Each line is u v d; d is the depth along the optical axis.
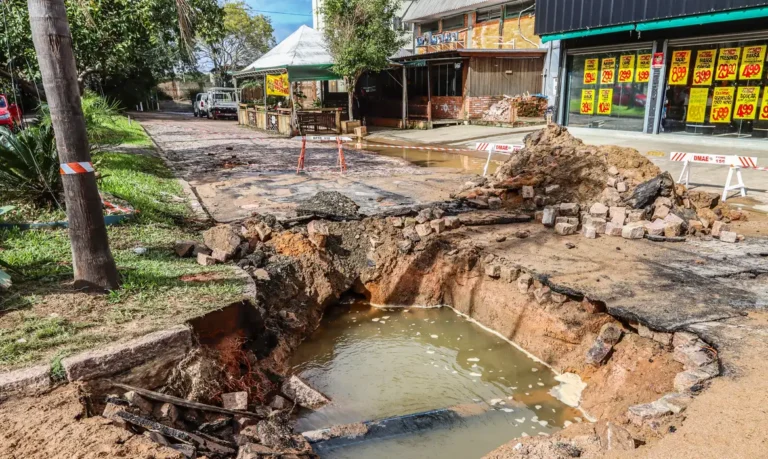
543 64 25.67
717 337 4.36
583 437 3.53
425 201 9.55
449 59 24.73
